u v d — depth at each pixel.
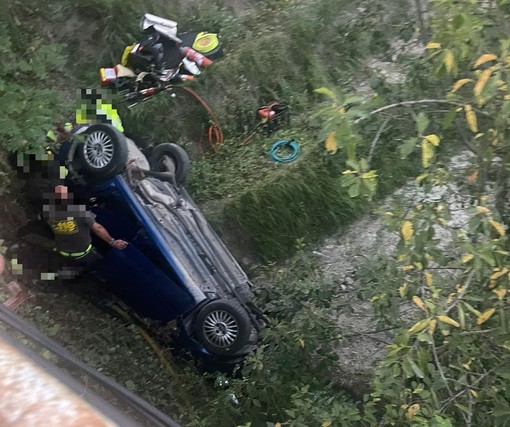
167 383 5.04
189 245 5.34
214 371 5.45
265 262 6.40
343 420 3.60
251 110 7.03
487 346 3.18
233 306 5.12
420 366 2.88
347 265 6.30
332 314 5.32
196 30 7.17
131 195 5.07
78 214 4.69
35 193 4.68
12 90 4.47
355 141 2.61
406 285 3.42
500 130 2.76
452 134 3.35
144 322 5.44
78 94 5.59
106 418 0.76
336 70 6.98
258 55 7.03
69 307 4.83
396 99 3.47
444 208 3.06
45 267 4.82
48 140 4.76
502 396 3.22
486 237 2.84
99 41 6.39
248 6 7.74
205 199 6.52
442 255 3.13
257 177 6.63
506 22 2.77
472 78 2.94
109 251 5.10
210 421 4.71
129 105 6.29
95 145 4.96
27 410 0.74
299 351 4.59
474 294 3.08
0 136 4.38
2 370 0.78
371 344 5.56
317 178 6.39
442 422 2.74
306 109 7.16
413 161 4.10
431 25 2.98
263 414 4.65
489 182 3.24
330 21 7.12
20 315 4.04
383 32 4.21
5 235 4.54
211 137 6.83
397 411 3.29
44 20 6.01
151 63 6.33
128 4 6.54
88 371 2.06
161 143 6.31
